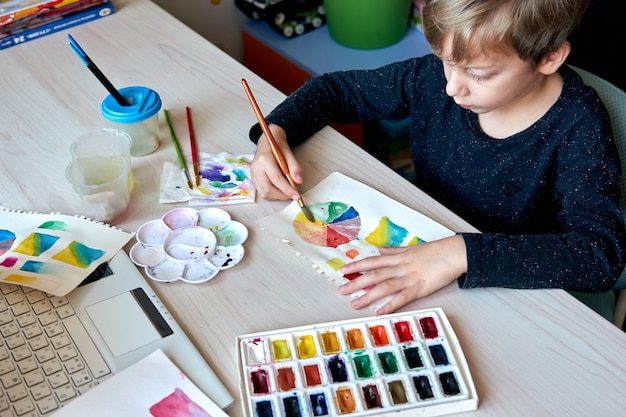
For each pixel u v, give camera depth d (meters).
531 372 0.73
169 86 1.19
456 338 0.76
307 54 1.85
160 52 1.29
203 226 0.91
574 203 0.96
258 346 0.75
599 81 1.06
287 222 0.92
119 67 1.24
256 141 1.06
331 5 1.81
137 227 0.91
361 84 1.18
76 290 0.82
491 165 1.09
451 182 1.16
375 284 0.83
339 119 1.18
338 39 1.88
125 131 1.02
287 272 0.85
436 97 1.14
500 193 1.11
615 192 0.96
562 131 1.01
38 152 1.04
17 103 1.15
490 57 0.85
